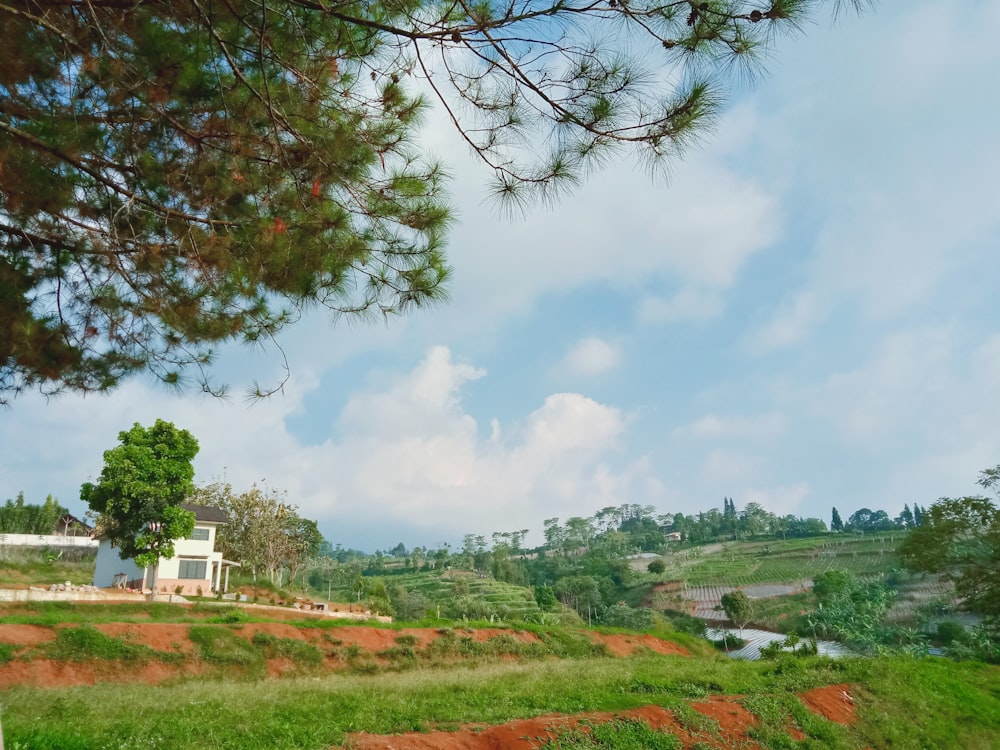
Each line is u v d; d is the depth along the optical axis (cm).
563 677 1518
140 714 991
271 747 819
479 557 14600
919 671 2048
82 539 5206
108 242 616
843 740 1363
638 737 1068
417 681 1423
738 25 409
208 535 4091
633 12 420
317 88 525
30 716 955
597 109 454
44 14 475
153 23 491
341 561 16800
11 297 651
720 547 14650
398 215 598
